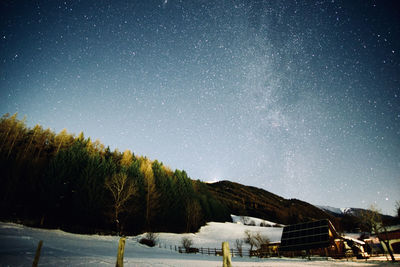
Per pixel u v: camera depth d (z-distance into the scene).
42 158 46.75
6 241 19.19
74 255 16.72
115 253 22.28
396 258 25.31
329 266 19.44
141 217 45.44
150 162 71.00
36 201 37.75
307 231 33.19
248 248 41.53
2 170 37.47
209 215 71.50
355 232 60.81
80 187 39.12
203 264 18.30
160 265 16.00
